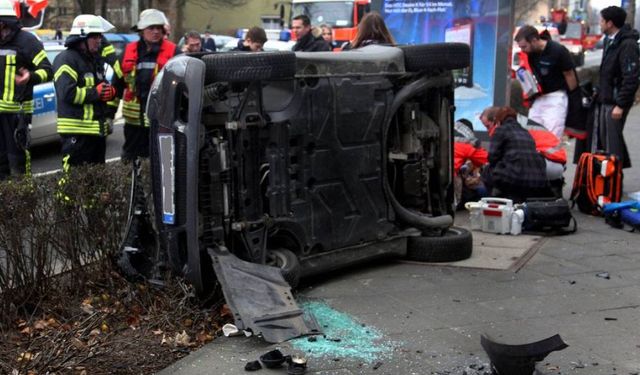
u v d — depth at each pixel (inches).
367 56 211.8
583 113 327.3
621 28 308.3
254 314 170.2
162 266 196.2
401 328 176.6
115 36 629.9
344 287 207.0
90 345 163.8
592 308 189.8
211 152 182.4
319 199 204.2
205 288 187.2
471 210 271.1
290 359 156.3
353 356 160.9
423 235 233.1
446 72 230.4
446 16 356.2
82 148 269.1
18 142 300.5
